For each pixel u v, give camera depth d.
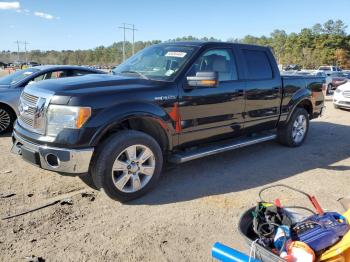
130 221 3.75
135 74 4.91
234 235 3.53
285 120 6.48
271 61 6.09
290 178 5.17
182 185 4.77
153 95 4.32
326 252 2.57
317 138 7.80
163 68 4.87
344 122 10.01
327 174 5.40
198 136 4.92
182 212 3.98
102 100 3.94
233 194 4.51
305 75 6.98
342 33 130.62
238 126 5.49
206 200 4.31
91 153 3.86
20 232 3.46
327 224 2.78
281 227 2.72
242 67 5.50
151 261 3.09
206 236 3.50
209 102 4.93
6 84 7.94
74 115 3.79
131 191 4.19
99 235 3.46
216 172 5.31
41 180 4.76
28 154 4.05
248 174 5.27
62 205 4.06
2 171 5.08
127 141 4.05
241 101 5.41
